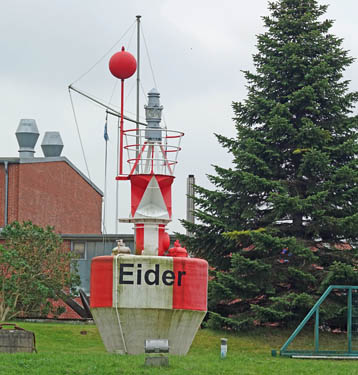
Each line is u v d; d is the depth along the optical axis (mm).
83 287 56125
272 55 40312
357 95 39719
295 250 36781
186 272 27969
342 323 38188
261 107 39594
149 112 31797
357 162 38062
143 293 27719
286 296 36938
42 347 32969
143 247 28547
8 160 58094
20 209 58125
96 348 33500
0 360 26047
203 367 26000
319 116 40031
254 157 38188
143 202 28562
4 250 44062
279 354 31672
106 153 39906
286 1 40938
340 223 37188
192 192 48656
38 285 43938
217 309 39375
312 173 38344
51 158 61844
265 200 39594
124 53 29688
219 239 39219
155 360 25641
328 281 36531
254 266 37031
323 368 27359
